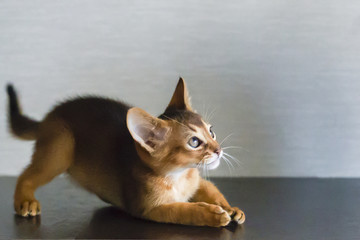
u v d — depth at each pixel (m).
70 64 1.04
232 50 1.03
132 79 1.04
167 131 0.75
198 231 0.76
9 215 0.82
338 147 1.04
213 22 1.02
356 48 1.02
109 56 1.03
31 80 1.04
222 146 1.04
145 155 0.76
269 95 1.03
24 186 0.82
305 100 1.03
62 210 0.85
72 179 0.85
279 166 1.04
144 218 0.79
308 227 0.78
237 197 0.91
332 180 1.02
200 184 0.82
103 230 0.76
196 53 1.03
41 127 0.84
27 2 1.02
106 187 0.81
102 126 0.82
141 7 1.03
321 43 1.02
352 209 0.85
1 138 1.04
